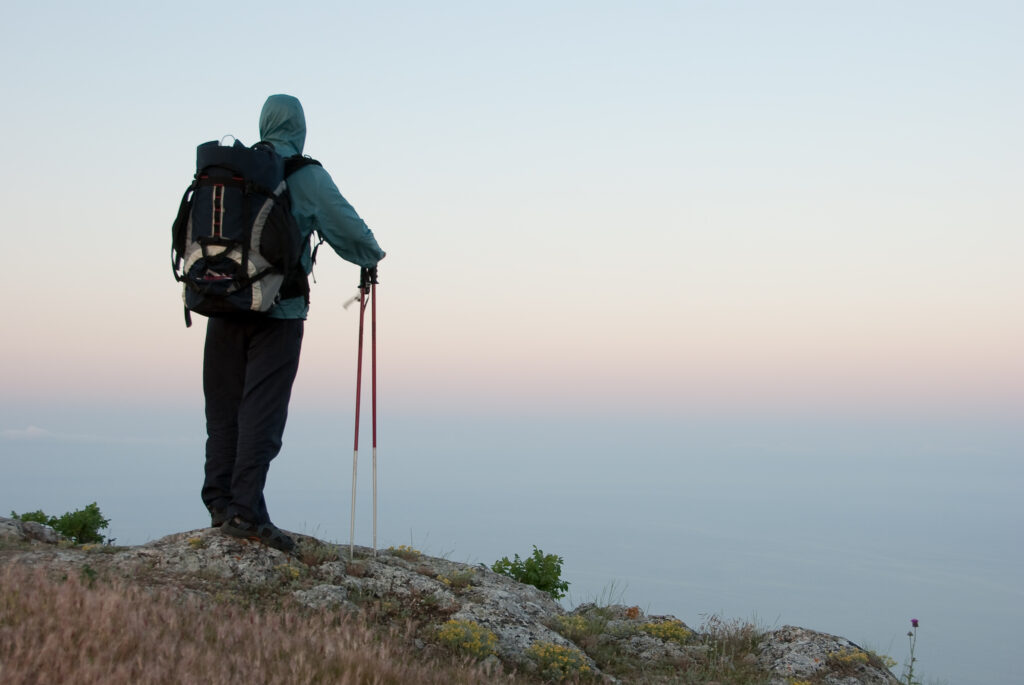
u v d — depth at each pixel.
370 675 4.79
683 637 8.20
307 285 6.29
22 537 7.33
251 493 6.48
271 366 6.36
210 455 6.73
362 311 6.88
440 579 7.52
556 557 10.36
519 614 7.21
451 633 6.31
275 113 6.41
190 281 5.72
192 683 4.05
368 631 5.66
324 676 4.56
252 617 5.36
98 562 6.16
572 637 7.54
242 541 6.52
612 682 6.70
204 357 6.56
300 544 7.22
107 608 4.73
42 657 4.06
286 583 6.35
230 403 6.63
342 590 6.50
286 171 6.13
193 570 6.16
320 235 6.34
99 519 9.62
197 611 5.28
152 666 4.15
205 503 6.86
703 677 7.18
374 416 7.04
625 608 9.14
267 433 6.45
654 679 7.00
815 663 7.61
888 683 7.54
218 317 6.24
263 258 5.75
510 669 6.36
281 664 4.52
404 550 8.41
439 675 5.36
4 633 4.27
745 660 7.70
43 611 4.65
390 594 6.82
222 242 5.64
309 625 5.52
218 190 5.69
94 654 4.27
